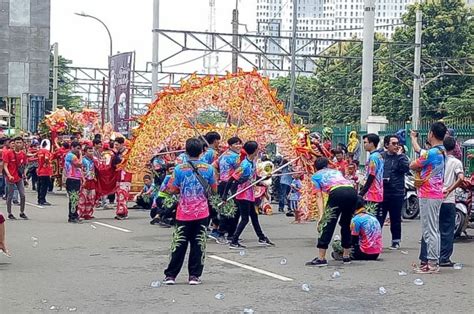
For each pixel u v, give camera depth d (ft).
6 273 34.65
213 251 42.37
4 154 58.75
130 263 37.81
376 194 43.27
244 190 43.62
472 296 29.76
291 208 64.80
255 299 29.01
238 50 120.47
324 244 36.91
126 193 60.75
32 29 158.81
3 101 178.40
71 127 91.81
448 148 36.35
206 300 28.78
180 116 57.11
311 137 58.18
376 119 78.84
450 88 140.87
